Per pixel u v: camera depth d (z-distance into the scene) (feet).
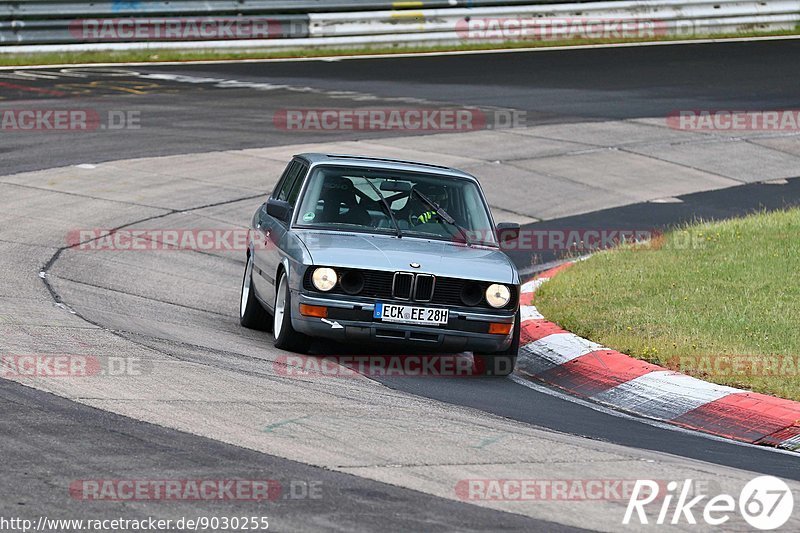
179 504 65.31
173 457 74.02
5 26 335.88
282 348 117.19
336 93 305.12
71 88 297.33
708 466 82.64
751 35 414.82
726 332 123.34
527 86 323.98
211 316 136.67
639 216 213.46
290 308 112.98
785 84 333.01
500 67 351.67
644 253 168.76
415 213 122.42
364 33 378.53
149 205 196.44
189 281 155.43
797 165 259.19
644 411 104.63
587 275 155.63
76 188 202.59
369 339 111.14
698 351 116.06
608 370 114.62
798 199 229.86
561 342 125.49
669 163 253.44
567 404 104.94
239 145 243.19
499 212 210.79
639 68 353.10
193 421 82.99
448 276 111.04
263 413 86.89
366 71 341.62
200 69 337.93
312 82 320.70
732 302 135.54
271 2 366.43
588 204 221.25
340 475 72.49
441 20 386.11
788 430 95.76
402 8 382.63
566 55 374.63
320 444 79.51
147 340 112.57
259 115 273.75
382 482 71.67
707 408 101.91
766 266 153.58
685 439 93.56
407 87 317.42
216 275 161.17
